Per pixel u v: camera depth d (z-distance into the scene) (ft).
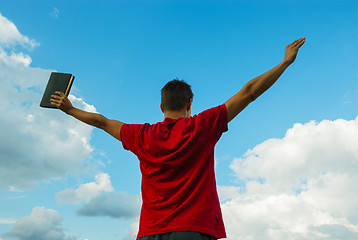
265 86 8.92
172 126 9.17
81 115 10.34
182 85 10.06
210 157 8.91
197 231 7.90
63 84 10.78
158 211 8.41
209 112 9.02
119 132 9.84
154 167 8.81
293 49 9.48
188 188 8.38
